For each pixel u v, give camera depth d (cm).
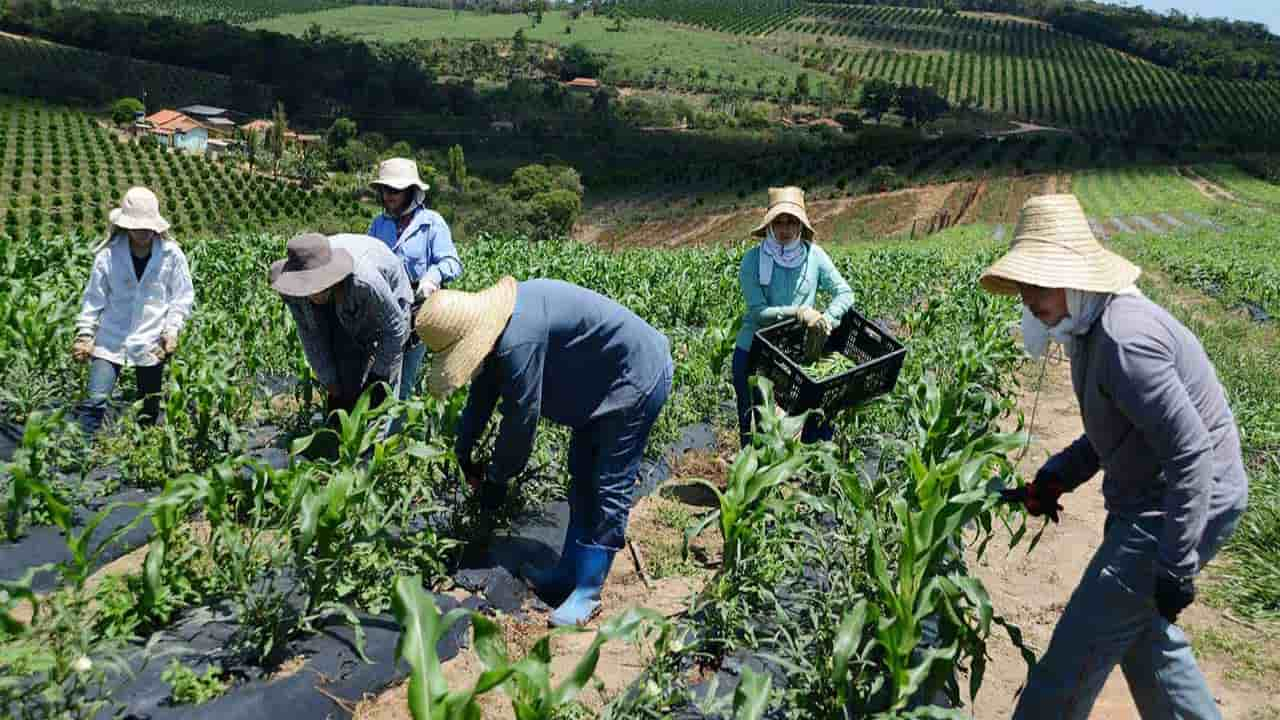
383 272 543
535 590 476
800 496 414
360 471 418
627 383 446
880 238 7694
